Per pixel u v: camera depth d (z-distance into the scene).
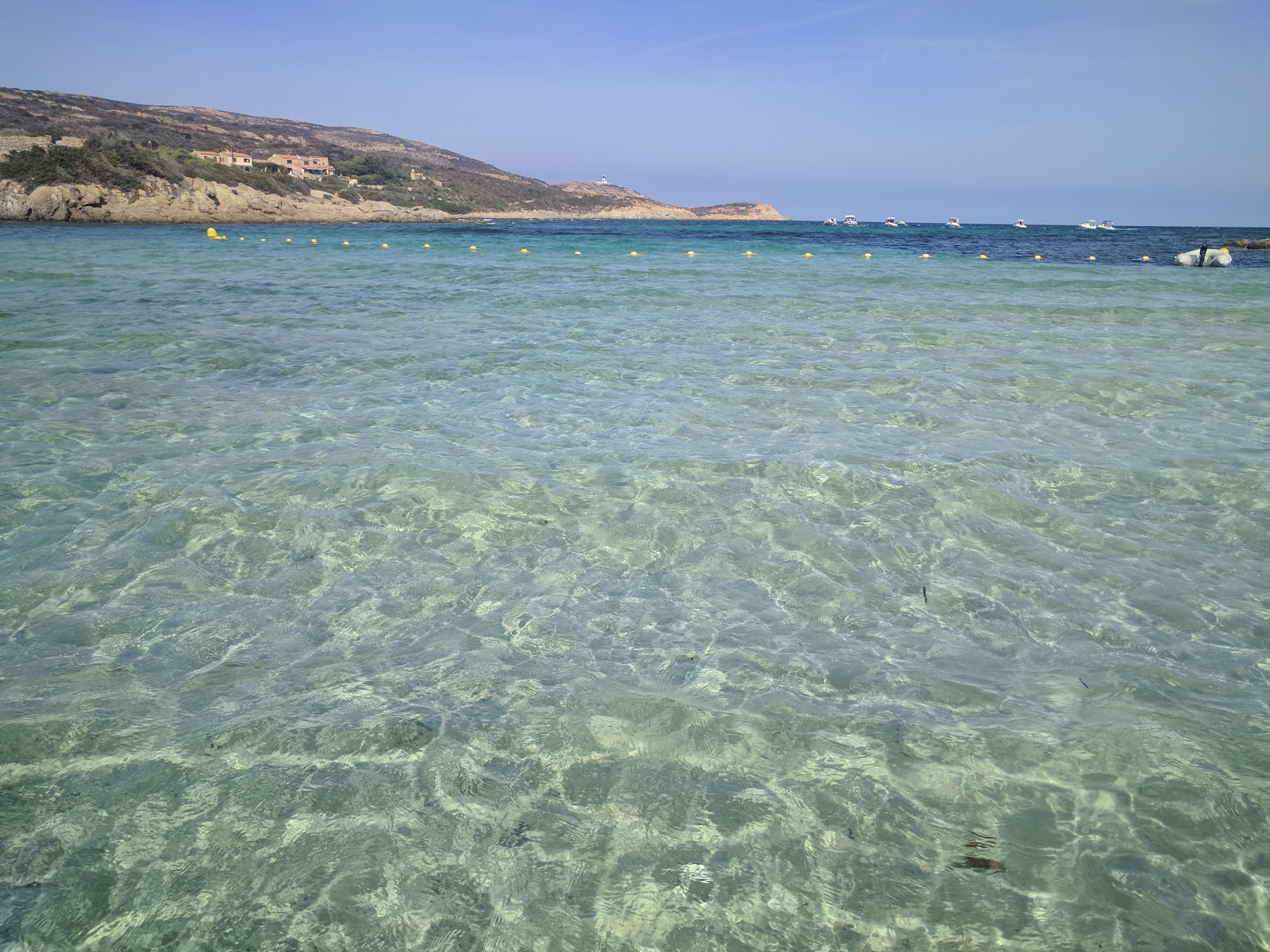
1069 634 3.77
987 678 3.43
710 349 10.50
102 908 2.27
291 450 6.13
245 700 3.21
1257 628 3.81
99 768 2.81
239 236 42.69
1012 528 4.93
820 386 8.48
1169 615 3.93
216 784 2.75
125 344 10.07
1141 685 3.37
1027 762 2.90
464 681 3.37
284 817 2.61
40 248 27.56
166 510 4.97
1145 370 9.38
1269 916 2.30
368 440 6.39
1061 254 37.84
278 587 4.12
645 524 4.93
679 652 3.60
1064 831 2.61
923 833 2.60
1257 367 9.59
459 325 12.22
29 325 11.09
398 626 3.78
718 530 4.86
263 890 2.35
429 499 5.23
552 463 5.96
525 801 2.71
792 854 2.51
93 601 3.94
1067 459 6.16
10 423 6.63
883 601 4.06
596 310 14.22
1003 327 12.62
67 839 2.51
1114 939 2.23
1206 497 5.41
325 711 3.15
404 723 3.08
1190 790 2.78
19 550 4.42
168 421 6.81
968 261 31.03
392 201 104.25
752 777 2.84
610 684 3.35
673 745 2.99
